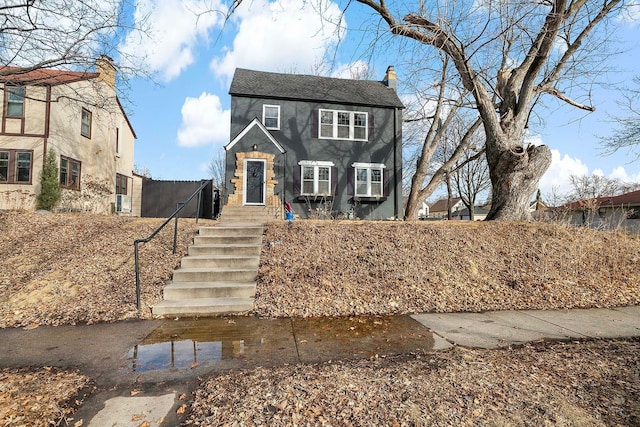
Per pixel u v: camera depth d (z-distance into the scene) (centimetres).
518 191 964
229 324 478
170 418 252
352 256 695
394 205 1786
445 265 680
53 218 908
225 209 1284
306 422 238
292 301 555
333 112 1739
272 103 1672
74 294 556
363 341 412
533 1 849
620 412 245
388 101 1825
